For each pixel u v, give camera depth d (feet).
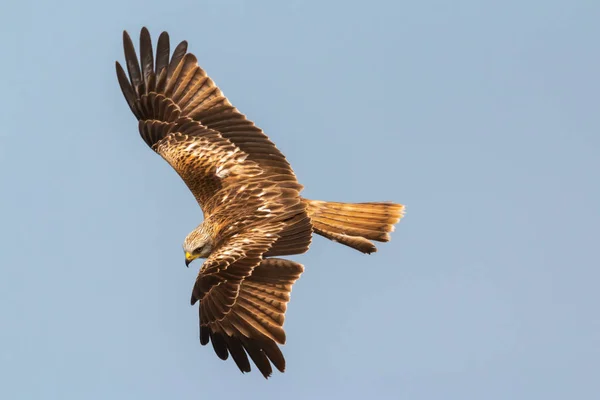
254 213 51.08
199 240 51.21
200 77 56.13
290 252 49.42
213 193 52.85
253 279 47.70
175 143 55.06
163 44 56.65
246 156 53.72
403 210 53.36
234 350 47.06
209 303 47.88
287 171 53.11
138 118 56.65
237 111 55.06
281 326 46.57
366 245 52.85
